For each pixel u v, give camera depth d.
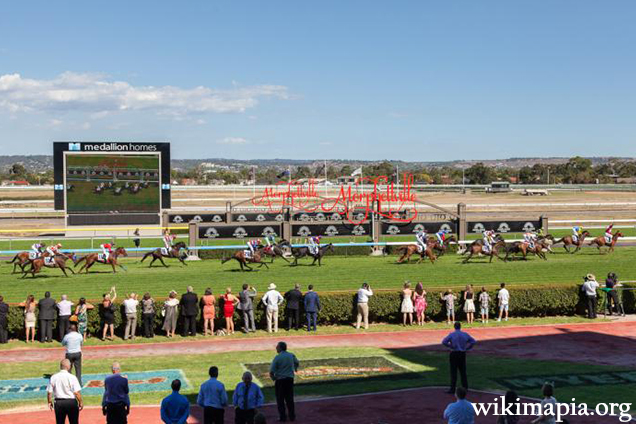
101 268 36.62
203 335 22.50
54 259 32.88
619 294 26.59
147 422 13.30
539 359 19.16
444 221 45.91
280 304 23.58
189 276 33.25
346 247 43.41
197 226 42.03
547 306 25.73
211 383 11.30
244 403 11.51
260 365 18.25
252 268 36.50
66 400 11.62
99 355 19.69
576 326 24.20
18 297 27.28
